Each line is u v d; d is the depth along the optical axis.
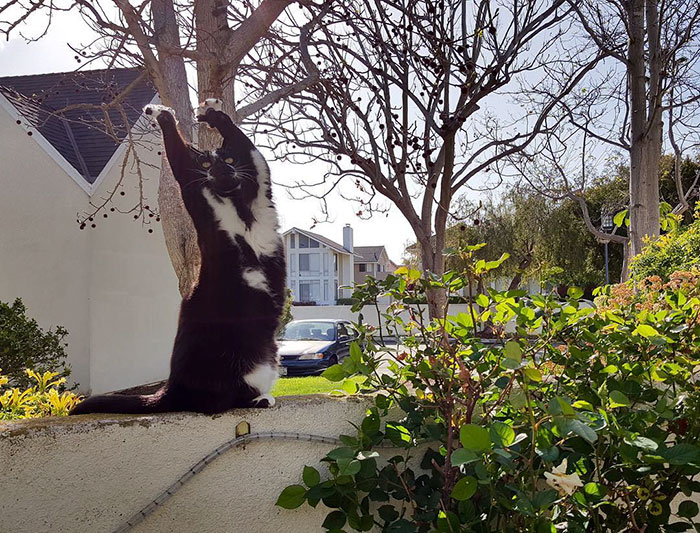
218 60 3.56
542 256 20.11
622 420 2.22
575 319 2.36
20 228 8.74
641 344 2.35
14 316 5.94
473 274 2.36
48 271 8.99
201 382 2.49
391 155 3.96
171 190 4.11
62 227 9.13
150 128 5.45
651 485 2.24
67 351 9.10
